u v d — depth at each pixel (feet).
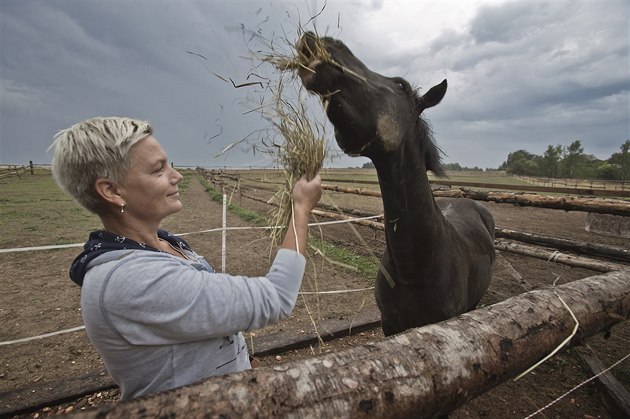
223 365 3.35
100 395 8.59
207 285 2.87
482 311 3.58
